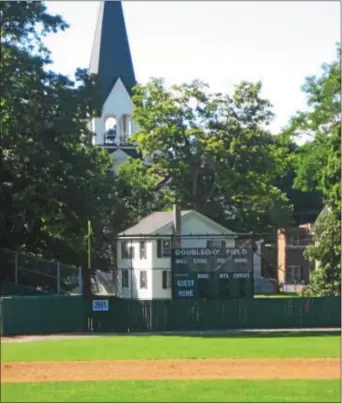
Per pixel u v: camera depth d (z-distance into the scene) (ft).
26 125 186.70
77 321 162.30
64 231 204.03
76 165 195.83
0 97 184.34
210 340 141.49
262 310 178.29
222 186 292.20
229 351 120.06
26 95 186.29
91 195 196.95
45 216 194.70
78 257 208.64
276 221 321.32
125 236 264.31
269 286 330.75
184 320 172.14
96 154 212.02
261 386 80.74
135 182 289.12
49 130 188.55
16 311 155.02
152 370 96.53
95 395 74.64
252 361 106.32
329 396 73.05
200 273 183.52
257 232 310.45
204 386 80.94
